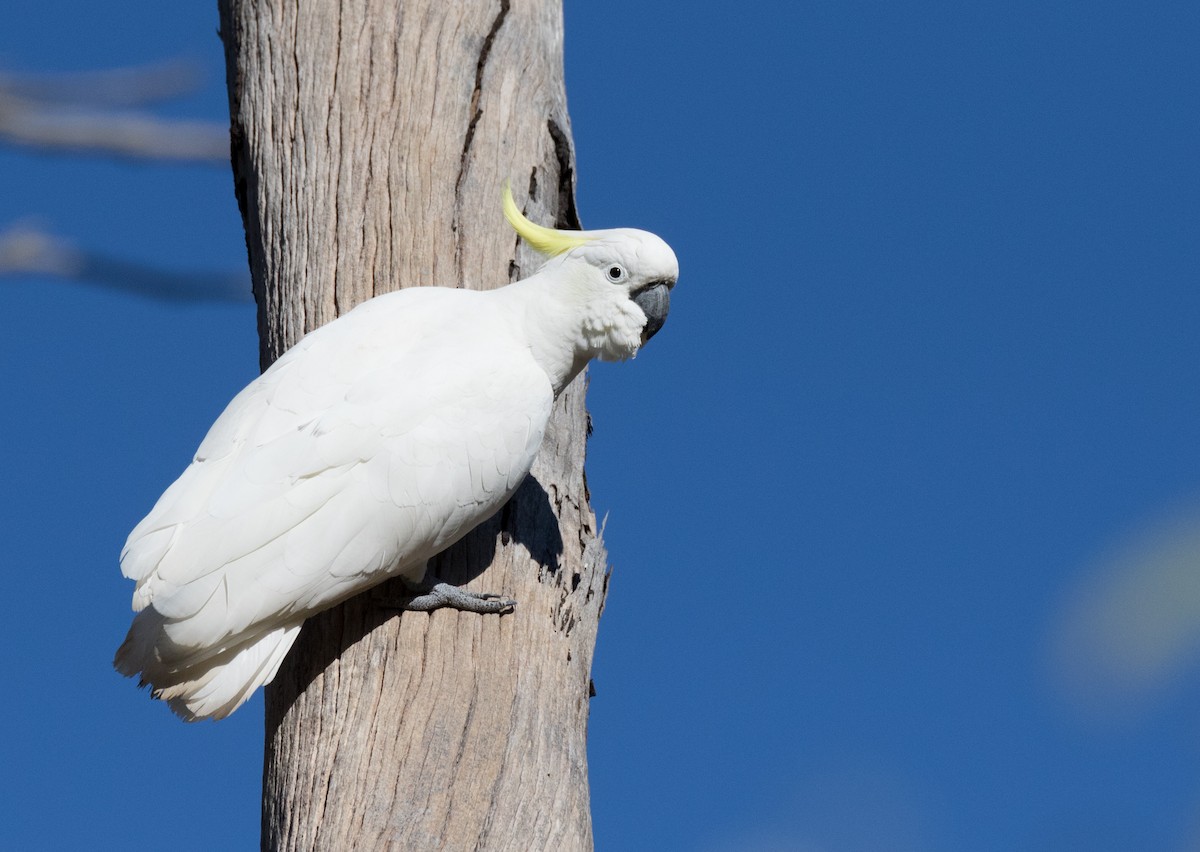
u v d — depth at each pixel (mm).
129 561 9398
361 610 10320
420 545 10031
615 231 11172
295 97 12656
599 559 11469
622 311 11016
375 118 12508
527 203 12641
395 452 9891
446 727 9680
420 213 12141
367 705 9805
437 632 10242
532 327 11062
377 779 9406
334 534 9648
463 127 12633
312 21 12906
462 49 12977
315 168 12312
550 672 10375
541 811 9523
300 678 10070
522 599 10633
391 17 12953
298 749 9789
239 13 13344
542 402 10602
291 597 9523
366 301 11234
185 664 9414
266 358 12078
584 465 12102
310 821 9328
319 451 9727
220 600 9305
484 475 10195
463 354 10438
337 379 10102
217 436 9969
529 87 13211
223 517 9422
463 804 9359
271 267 12211
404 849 9102
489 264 12148
